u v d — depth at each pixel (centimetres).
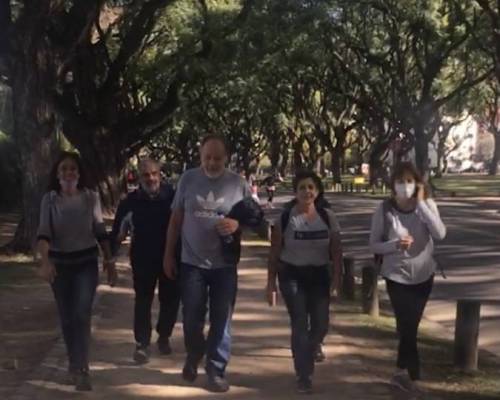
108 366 758
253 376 729
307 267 664
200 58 2605
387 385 707
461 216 3253
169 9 2581
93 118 2636
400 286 659
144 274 756
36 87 1545
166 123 3509
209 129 5778
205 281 662
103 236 676
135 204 757
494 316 1134
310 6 2905
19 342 868
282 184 7488
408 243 649
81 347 668
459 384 739
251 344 873
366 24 3934
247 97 4275
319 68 4325
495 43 2923
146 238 754
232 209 654
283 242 669
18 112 1560
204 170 659
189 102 3850
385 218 657
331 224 671
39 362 773
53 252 659
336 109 5994
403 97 4100
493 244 2144
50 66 1560
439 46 3862
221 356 670
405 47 4106
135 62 2858
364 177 7081
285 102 5738
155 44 2867
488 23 3466
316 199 678
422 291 664
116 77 2598
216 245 655
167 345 802
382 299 1282
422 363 821
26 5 1504
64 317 667
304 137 6619
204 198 652
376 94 4428
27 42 1513
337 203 4372
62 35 1653
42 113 1558
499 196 4750
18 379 712
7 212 3222
